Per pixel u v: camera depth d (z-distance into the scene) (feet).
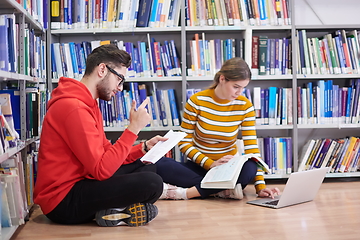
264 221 6.35
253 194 8.73
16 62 6.48
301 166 10.30
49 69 9.88
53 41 10.22
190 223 6.33
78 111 5.65
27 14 7.11
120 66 6.10
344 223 6.14
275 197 8.12
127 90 10.23
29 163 7.22
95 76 6.03
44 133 5.95
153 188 6.06
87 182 6.05
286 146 10.24
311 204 7.55
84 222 6.46
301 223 6.19
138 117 5.91
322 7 11.28
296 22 11.24
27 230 6.07
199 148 8.65
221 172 7.70
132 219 6.15
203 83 11.14
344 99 10.30
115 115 9.98
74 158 5.97
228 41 10.10
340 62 10.28
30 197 7.23
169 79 10.00
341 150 10.34
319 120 10.27
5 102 6.12
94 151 5.62
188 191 8.14
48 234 5.82
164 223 6.36
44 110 8.42
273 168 10.21
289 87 10.84
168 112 10.09
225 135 8.39
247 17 10.21
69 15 9.95
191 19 10.12
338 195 8.44
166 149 6.52
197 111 8.38
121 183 5.97
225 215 6.81
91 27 9.97
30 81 7.88
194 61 10.10
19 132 6.82
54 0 9.91
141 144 7.09
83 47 9.98
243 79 7.53
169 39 10.95
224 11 10.18
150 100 10.09
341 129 11.37
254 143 8.36
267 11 10.21
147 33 10.64
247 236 5.57
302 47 10.24
